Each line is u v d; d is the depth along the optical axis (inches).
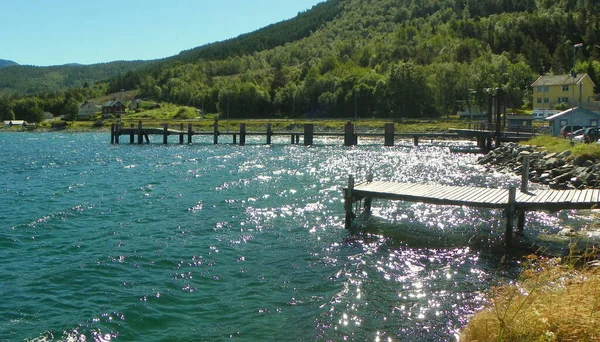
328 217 905.5
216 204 1026.7
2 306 488.7
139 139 3048.7
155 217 900.0
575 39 6043.3
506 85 4416.8
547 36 6304.1
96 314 470.6
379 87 4862.2
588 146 1300.4
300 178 1438.2
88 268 601.9
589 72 4712.1
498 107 2081.7
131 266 613.0
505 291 414.9
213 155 2218.3
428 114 4680.1
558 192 795.4
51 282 555.2
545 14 6998.0
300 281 564.1
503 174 1497.3
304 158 2049.7
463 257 660.7
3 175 1560.0
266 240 743.7
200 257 653.3
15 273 585.9
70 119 6722.4
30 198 1107.3
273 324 454.0
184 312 479.8
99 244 715.4
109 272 589.6
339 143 2999.5
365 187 855.1
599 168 1125.1
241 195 1139.9
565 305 332.8
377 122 4099.4
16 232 783.1
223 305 496.4
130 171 1638.8
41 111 6850.4
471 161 1889.8
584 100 3905.0
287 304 498.6
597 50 5364.2
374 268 610.9
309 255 666.8
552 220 862.5
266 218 895.1
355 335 430.9
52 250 685.3
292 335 431.8
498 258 655.1
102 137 4200.3
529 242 730.2
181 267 612.1
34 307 487.2
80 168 1752.0
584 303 335.0
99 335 430.3
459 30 7583.7
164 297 514.0
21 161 2046.0
